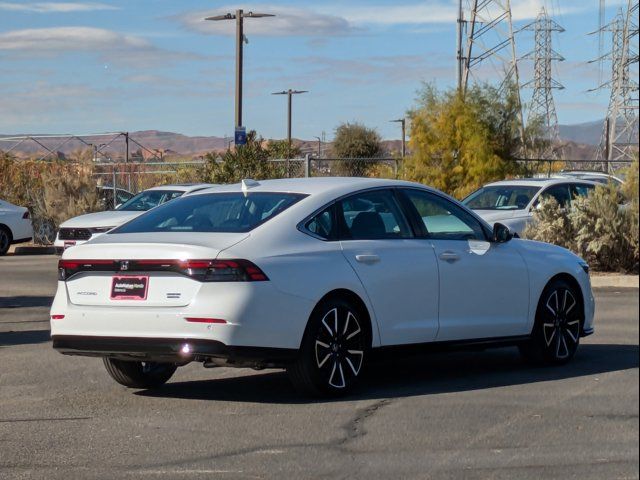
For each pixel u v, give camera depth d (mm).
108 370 9852
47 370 11023
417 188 10414
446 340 10141
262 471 7059
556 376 10344
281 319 8883
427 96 32781
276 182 10164
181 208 9914
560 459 7145
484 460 7172
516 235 11195
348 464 7168
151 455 7531
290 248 9125
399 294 9734
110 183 40625
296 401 9289
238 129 33406
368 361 9609
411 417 8523
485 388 9727
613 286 19438
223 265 8711
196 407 9133
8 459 7469
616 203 20469
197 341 8680
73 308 9172
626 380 10039
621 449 7375
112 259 9000
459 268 10203
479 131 32094
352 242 9578
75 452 7648
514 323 10656
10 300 17953
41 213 33344
